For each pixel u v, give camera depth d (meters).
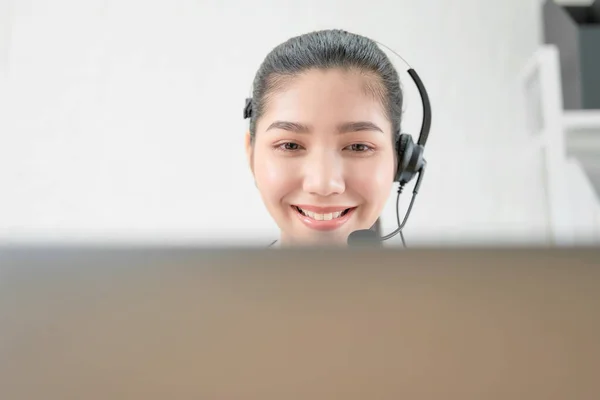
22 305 0.20
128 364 0.20
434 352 0.19
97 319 0.20
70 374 0.20
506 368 0.19
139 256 0.20
